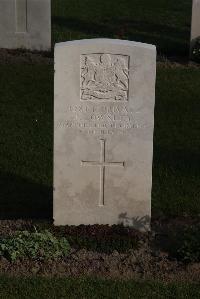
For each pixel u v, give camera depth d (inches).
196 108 178.9
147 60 114.2
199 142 160.1
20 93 182.9
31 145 155.2
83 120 116.1
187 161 150.4
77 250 114.0
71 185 119.0
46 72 196.7
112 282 106.9
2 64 200.4
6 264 109.7
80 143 117.1
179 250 112.3
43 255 110.8
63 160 117.7
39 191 136.7
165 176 143.3
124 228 119.6
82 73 114.2
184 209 131.1
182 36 234.2
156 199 134.2
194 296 104.6
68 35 230.2
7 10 210.7
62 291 104.6
